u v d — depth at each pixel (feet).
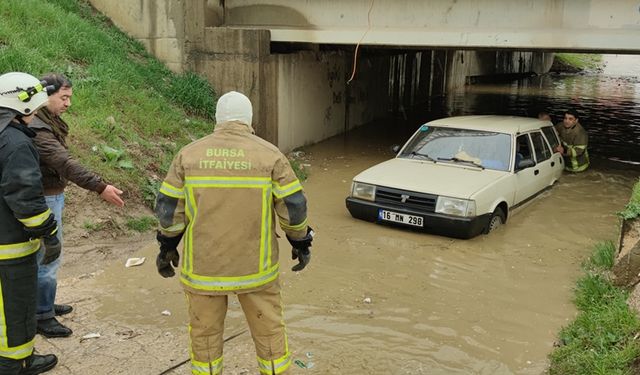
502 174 25.49
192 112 36.35
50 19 35.24
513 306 18.10
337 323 16.88
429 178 24.73
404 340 15.99
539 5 31.63
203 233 11.06
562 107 64.75
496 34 32.37
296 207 11.23
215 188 10.98
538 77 106.01
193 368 11.84
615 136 48.24
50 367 13.80
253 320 11.72
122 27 39.75
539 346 15.78
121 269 20.34
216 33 37.47
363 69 49.83
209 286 11.12
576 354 14.47
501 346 15.78
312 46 42.04
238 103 11.44
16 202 10.85
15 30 32.37
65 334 15.43
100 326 16.22
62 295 18.10
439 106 63.52
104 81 32.09
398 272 20.53
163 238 11.55
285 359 11.94
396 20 35.47
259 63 36.86
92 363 14.25
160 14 38.34
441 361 14.98
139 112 31.60
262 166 11.13
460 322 17.07
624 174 35.40
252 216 11.09
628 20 29.73
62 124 14.39
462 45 33.27
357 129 49.29
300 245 11.84
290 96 39.34
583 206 28.58
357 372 14.39
